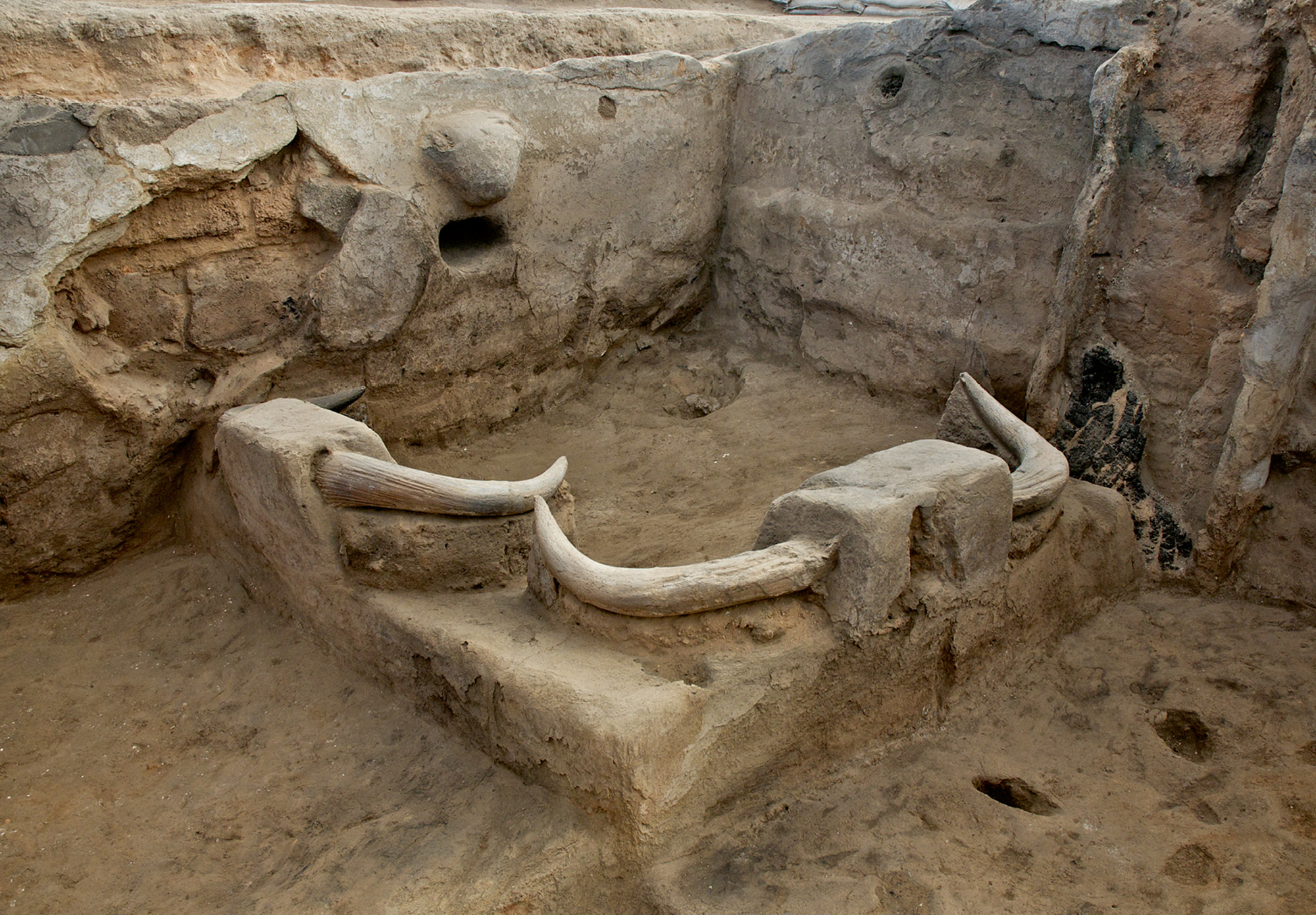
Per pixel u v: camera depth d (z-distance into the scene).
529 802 2.32
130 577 3.35
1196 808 2.45
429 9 4.22
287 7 3.71
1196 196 3.31
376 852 2.25
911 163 4.13
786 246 4.67
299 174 3.47
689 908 2.15
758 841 2.37
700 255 4.94
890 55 4.17
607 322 4.67
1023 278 3.83
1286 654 2.96
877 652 2.57
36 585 3.26
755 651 2.41
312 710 2.76
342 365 3.76
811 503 2.53
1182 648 3.03
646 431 4.39
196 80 3.40
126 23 3.26
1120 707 2.80
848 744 2.61
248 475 3.02
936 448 2.82
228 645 3.03
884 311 4.28
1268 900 2.17
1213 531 3.25
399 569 2.82
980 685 2.85
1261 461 3.14
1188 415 3.37
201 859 2.31
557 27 4.45
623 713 2.19
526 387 4.44
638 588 2.37
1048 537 3.02
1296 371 3.09
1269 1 3.06
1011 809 2.46
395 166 3.64
